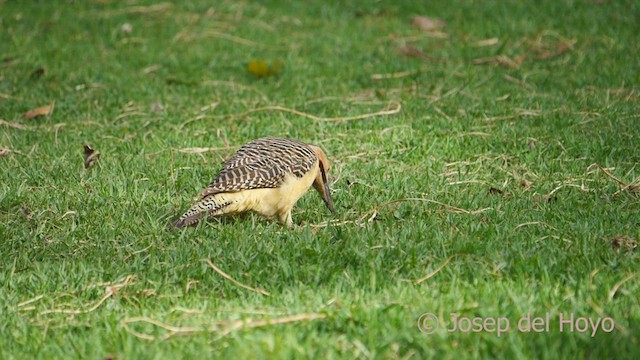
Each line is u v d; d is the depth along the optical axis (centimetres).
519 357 858
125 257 1170
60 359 911
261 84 1964
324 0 2531
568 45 2125
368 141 1616
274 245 1174
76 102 1855
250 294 1056
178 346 917
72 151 1584
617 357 859
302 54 2155
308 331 925
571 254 1113
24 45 2191
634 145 1563
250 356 870
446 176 1454
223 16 2420
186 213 1193
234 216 1277
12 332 980
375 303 988
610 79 1919
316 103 1828
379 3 2508
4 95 1883
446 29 2314
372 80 1970
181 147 1594
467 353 875
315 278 1076
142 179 1448
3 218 1298
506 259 1105
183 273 1112
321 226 1261
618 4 2417
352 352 886
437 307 971
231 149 1580
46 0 2527
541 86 1900
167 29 2331
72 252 1196
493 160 1516
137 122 1744
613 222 1238
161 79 1998
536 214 1273
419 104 1803
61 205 1331
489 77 1959
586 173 1444
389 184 1415
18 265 1158
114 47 2209
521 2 2462
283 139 1322
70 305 1044
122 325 971
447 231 1214
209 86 1952
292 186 1245
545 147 1565
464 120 1709
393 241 1174
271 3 2514
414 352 880
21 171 1483
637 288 1010
